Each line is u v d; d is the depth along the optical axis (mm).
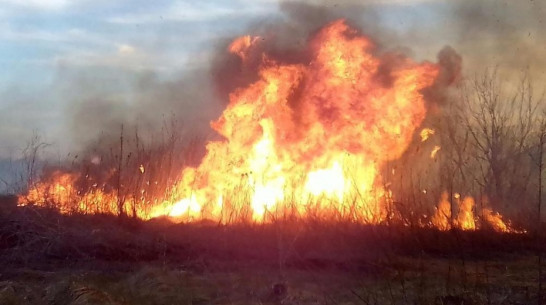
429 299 8648
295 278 10391
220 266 11164
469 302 8531
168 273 10180
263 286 9695
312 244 12477
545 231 13398
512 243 13344
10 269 10227
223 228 13258
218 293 9273
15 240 11820
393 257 11711
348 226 13211
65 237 11766
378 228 13312
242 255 12000
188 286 9617
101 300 8250
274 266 11312
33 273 9969
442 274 10523
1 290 8492
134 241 12117
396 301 8711
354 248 12375
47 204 13156
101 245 11742
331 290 9555
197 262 11281
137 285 9406
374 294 8953
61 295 8414
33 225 12031
